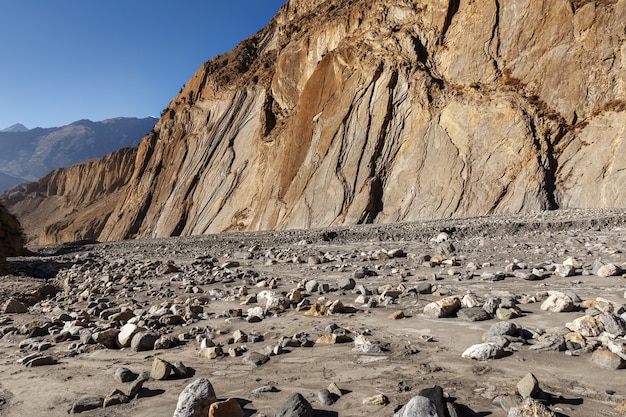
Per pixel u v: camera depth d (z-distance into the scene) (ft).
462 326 19.36
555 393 11.79
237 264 49.47
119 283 42.60
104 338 20.10
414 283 31.12
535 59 116.16
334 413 11.45
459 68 126.82
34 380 15.94
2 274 56.34
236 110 217.97
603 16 108.99
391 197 118.52
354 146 131.03
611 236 47.98
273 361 16.29
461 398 11.79
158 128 271.08
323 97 148.97
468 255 43.16
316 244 66.69
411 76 131.13
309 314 23.52
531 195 99.55
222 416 11.12
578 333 16.25
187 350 18.75
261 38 264.11
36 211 520.83
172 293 34.09
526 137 106.42
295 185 141.18
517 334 17.08
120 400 13.30
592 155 99.55
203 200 200.03
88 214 366.02
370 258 46.50
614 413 10.43
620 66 104.37
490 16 125.39
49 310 31.81
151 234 217.56
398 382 13.29
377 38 144.15
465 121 116.06
